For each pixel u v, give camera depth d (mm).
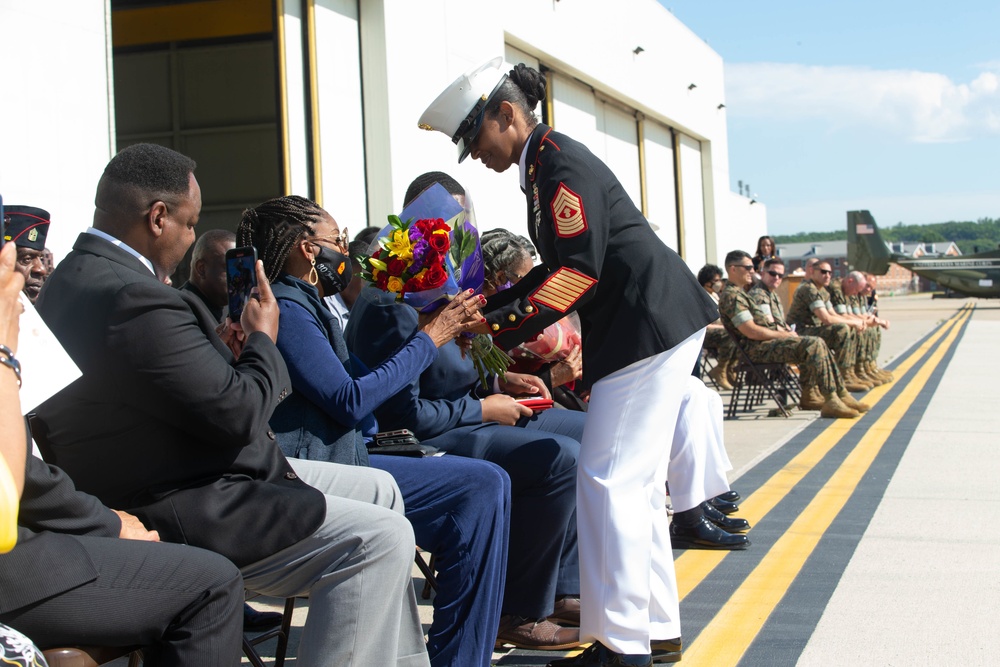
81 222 6004
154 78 10328
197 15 9977
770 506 5773
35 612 2012
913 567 4418
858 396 11375
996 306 42125
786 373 10562
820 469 6855
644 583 3168
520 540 3533
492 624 3074
